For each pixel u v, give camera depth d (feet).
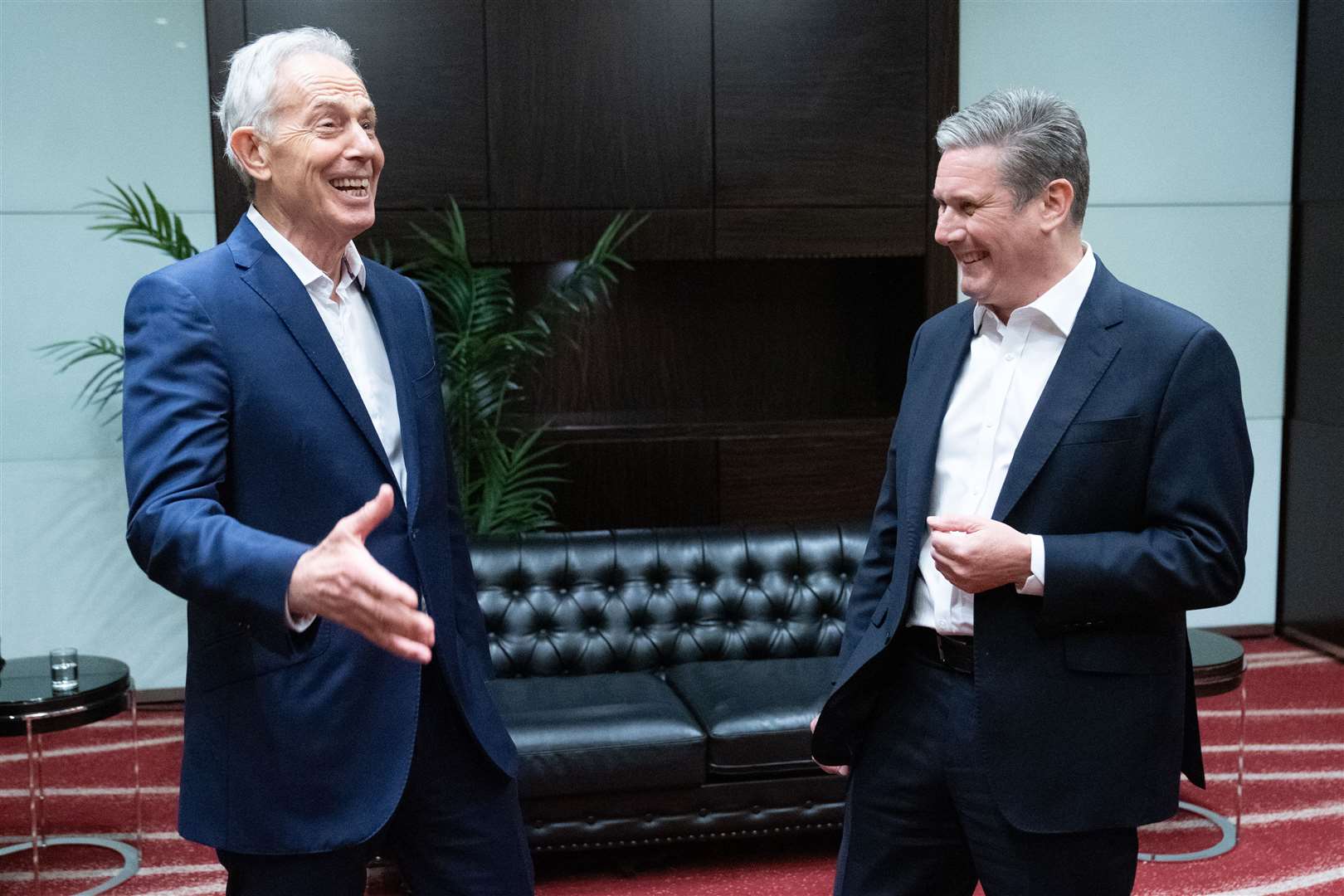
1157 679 5.40
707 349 17.13
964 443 5.78
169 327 5.04
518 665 11.75
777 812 10.32
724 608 12.20
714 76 14.99
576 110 14.82
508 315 15.90
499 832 5.88
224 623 5.23
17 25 14.62
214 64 14.03
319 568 4.29
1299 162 17.24
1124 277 17.25
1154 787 5.38
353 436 5.33
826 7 15.10
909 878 6.09
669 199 15.07
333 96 5.24
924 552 5.82
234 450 5.17
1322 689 15.34
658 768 10.03
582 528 15.40
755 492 15.64
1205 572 5.12
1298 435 17.42
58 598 15.35
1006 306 5.58
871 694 6.06
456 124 14.62
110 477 15.31
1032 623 5.35
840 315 17.30
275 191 5.35
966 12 16.37
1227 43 16.97
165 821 11.91
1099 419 5.28
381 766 5.30
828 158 15.28
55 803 12.36
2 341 14.96
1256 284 17.46
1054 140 5.25
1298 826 11.21
